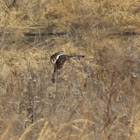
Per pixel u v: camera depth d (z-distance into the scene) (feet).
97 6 159.84
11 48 134.92
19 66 122.62
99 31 144.66
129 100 92.68
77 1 161.27
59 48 136.46
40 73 106.42
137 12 159.22
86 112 82.64
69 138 76.79
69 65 119.14
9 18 155.84
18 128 84.74
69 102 89.15
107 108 86.38
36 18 157.69
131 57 110.83
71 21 153.38
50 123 78.48
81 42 137.69
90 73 108.27
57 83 97.81
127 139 83.10
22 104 93.50
